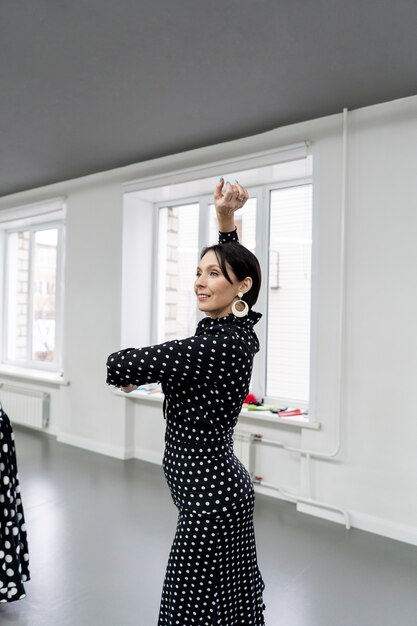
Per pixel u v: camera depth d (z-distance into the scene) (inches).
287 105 110.3
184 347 44.8
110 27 79.9
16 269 225.5
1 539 75.2
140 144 138.5
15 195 200.8
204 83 100.3
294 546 99.3
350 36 81.7
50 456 159.6
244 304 49.9
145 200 164.4
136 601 79.4
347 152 111.5
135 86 102.1
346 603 79.2
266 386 139.5
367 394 107.9
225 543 47.5
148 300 167.0
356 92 102.8
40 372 200.8
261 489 129.8
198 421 47.1
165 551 96.7
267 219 138.8
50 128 126.8
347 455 110.4
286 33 81.0
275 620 74.2
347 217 111.3
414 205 102.4
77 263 175.0
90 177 170.6
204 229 153.0
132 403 161.8
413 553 97.0
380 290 106.6
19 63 92.6
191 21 78.0
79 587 83.3
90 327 169.9
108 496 125.6
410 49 85.4
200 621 47.1
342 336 111.1
